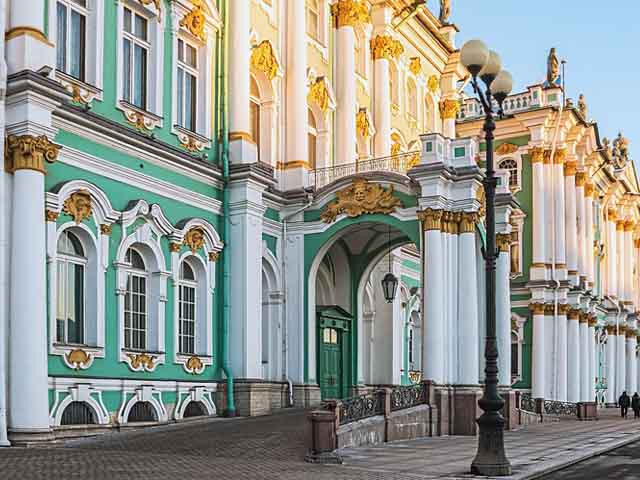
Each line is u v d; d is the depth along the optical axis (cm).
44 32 1811
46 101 1706
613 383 5628
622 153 5938
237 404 2314
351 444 1903
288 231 2644
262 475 1345
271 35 2694
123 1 2083
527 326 4366
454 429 2358
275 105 2683
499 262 2809
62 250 1872
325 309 2753
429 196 2405
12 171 1683
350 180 2561
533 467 1609
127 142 2022
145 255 2119
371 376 3083
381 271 3120
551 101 4438
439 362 2358
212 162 2375
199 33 2350
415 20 3603
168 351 2141
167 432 1892
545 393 4275
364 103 3228
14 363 1639
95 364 1895
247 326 2342
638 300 6669
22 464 1334
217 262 2359
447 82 4025
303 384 2570
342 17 3050
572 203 4653
